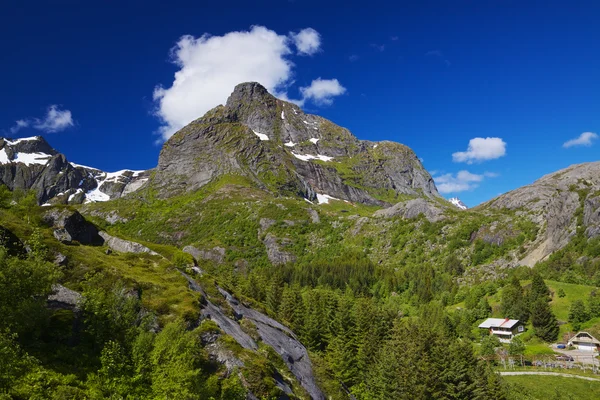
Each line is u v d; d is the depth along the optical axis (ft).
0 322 98.73
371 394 274.36
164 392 110.22
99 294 141.28
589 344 399.85
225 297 239.09
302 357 234.79
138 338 126.00
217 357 157.38
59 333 127.44
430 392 262.67
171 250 271.28
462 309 517.96
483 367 302.25
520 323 469.16
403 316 560.61
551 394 312.50
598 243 595.88
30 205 240.53
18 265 105.70
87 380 112.57
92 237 263.08
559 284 513.86
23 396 91.71
